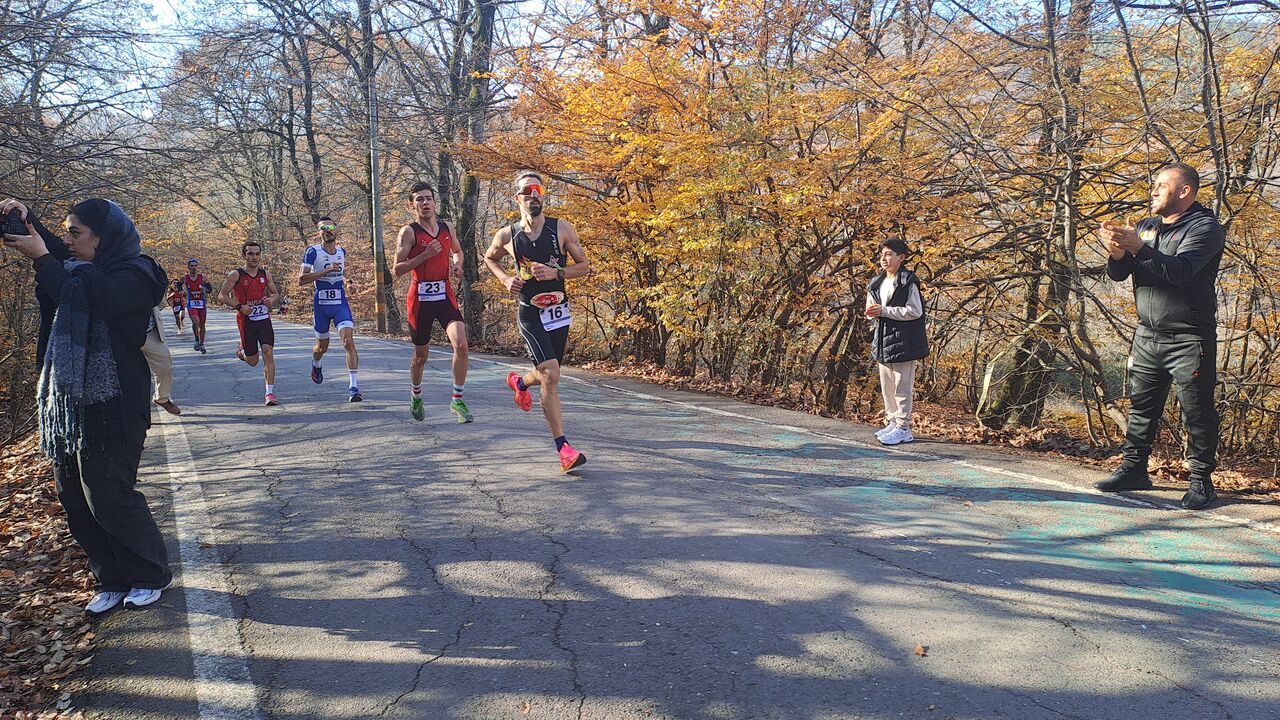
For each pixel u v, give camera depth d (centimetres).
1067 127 817
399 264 705
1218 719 273
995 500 525
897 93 899
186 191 1202
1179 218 493
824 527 470
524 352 1634
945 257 952
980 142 840
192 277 1662
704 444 696
